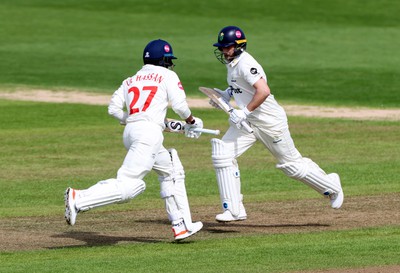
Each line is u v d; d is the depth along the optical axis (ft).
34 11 503.20
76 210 99.66
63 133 211.20
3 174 162.50
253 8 514.27
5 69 339.16
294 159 118.42
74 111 247.50
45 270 93.61
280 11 505.25
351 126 219.82
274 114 115.34
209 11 506.89
